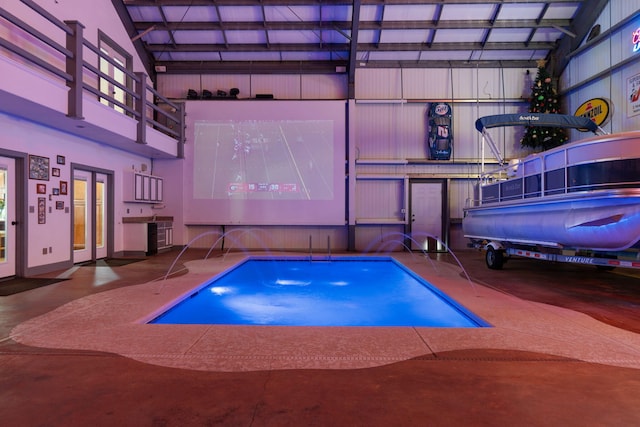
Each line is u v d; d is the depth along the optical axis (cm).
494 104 1136
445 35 1052
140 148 940
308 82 1140
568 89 1020
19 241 639
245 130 1120
